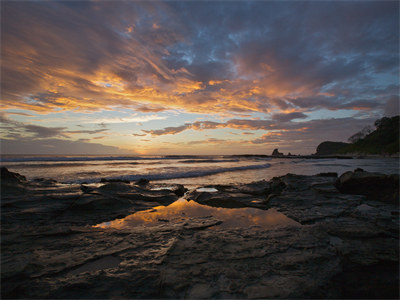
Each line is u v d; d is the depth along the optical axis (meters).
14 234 3.69
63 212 5.27
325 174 10.15
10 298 2.01
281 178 9.88
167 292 2.10
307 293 2.09
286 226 4.26
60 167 21.59
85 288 2.16
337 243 3.30
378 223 4.36
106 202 5.78
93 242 3.41
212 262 2.69
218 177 15.07
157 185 9.53
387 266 2.62
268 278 2.34
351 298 2.07
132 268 2.55
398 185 6.61
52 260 2.75
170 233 3.82
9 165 22.33
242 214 5.39
